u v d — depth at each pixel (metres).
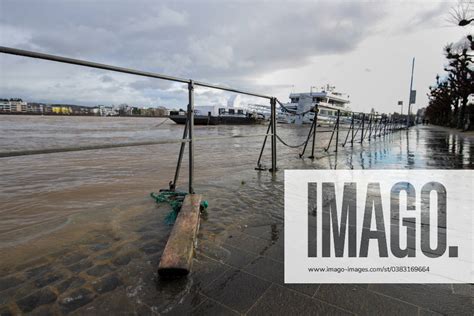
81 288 1.68
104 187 5.51
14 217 3.82
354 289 1.70
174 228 2.35
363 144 12.35
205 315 1.46
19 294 1.63
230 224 2.72
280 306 1.53
